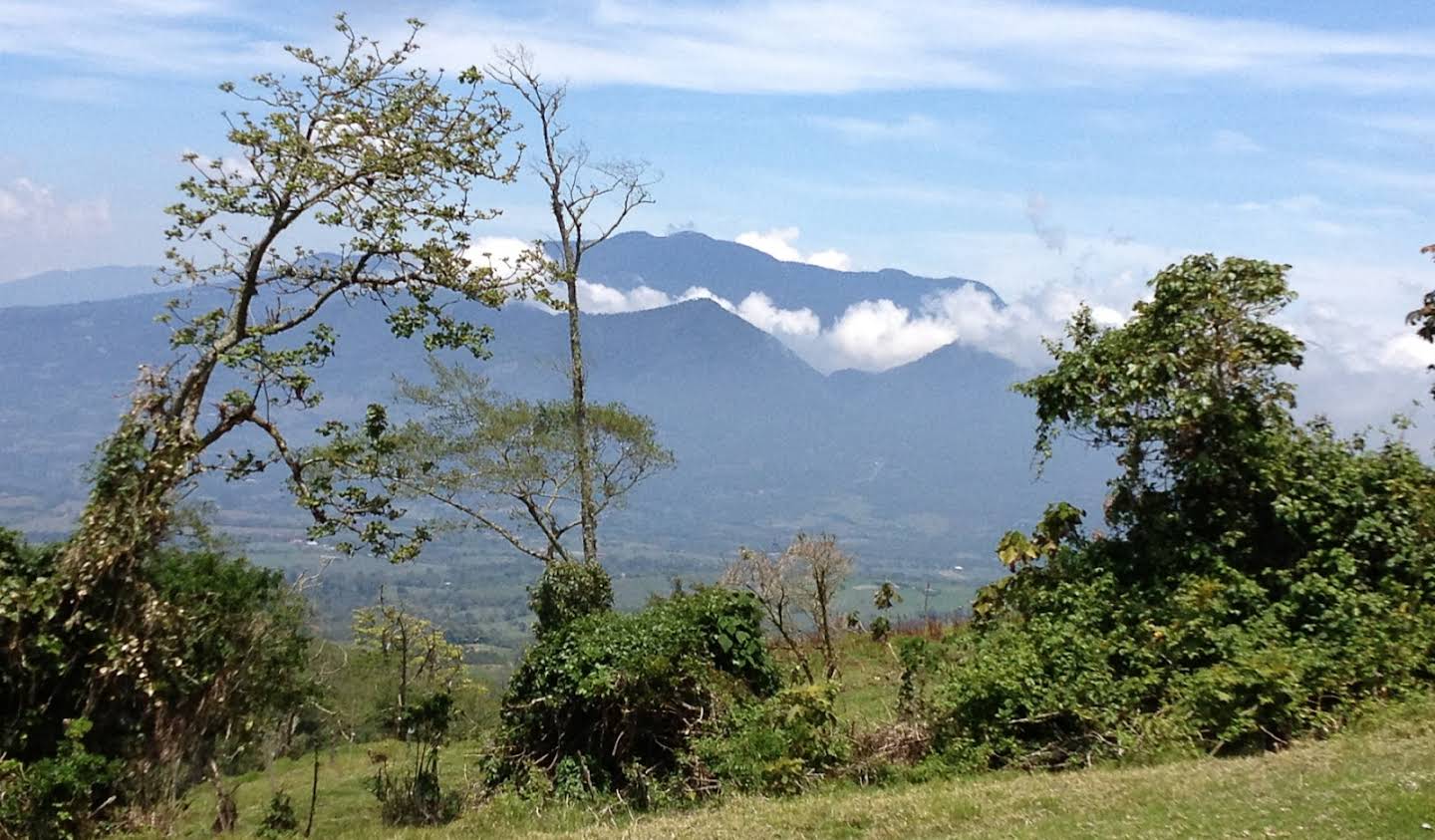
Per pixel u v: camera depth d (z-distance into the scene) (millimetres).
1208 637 11586
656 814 11531
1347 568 12000
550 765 13203
